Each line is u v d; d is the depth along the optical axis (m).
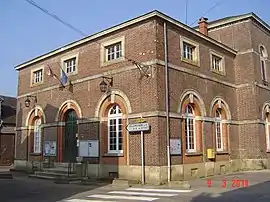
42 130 21.67
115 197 11.27
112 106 17.41
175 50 16.84
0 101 31.48
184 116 16.89
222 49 20.95
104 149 17.27
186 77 17.36
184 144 16.53
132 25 16.70
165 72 15.84
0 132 31.00
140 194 11.85
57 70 21.11
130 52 16.64
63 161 19.94
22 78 24.50
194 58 18.48
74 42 19.64
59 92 20.62
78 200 10.80
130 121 16.09
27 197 11.76
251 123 21.30
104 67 17.80
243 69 22.02
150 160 15.05
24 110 23.77
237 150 21.17
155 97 15.25
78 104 19.08
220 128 20.19
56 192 12.95
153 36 15.77
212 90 19.42
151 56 15.67
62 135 20.14
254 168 20.86
